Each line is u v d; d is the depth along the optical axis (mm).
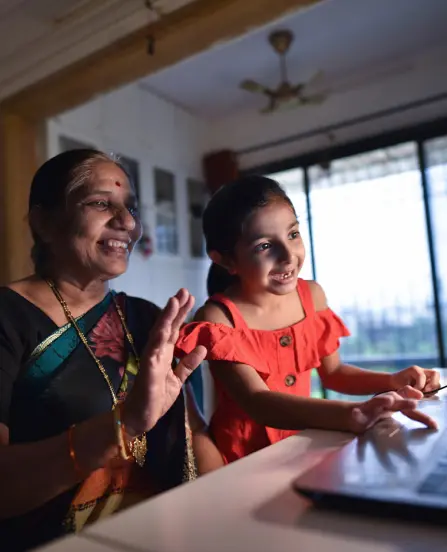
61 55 1822
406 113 3115
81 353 776
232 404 821
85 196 787
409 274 3098
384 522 313
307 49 2957
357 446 448
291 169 3504
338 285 3311
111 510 728
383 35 2859
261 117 3684
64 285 820
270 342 814
